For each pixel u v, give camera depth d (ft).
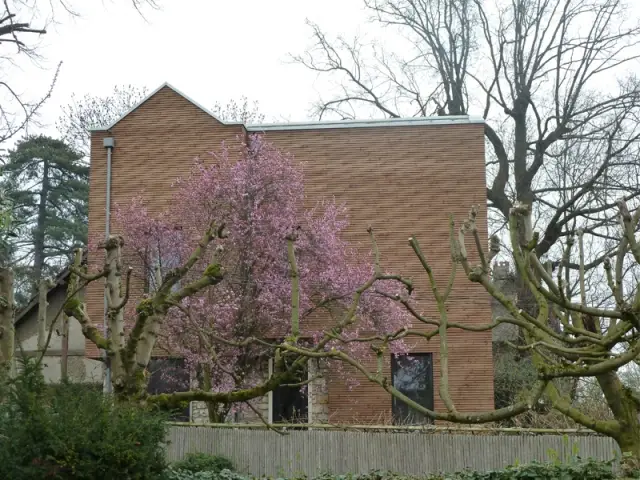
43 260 139.74
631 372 74.69
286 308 70.03
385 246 83.71
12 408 30.09
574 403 73.41
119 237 34.04
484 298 81.71
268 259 71.97
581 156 113.91
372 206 84.58
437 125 85.40
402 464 62.69
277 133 86.33
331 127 86.07
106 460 29.76
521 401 27.99
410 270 82.89
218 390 70.69
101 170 84.64
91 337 33.53
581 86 112.88
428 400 80.64
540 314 34.19
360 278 72.69
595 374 28.02
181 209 75.87
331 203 83.92
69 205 146.51
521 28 114.83
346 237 84.28
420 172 84.89
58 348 100.37
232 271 71.36
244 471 64.85
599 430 36.50
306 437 64.69
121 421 30.58
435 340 81.41
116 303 33.58
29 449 29.07
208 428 66.54
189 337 68.85
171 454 66.64
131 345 32.14
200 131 84.12
